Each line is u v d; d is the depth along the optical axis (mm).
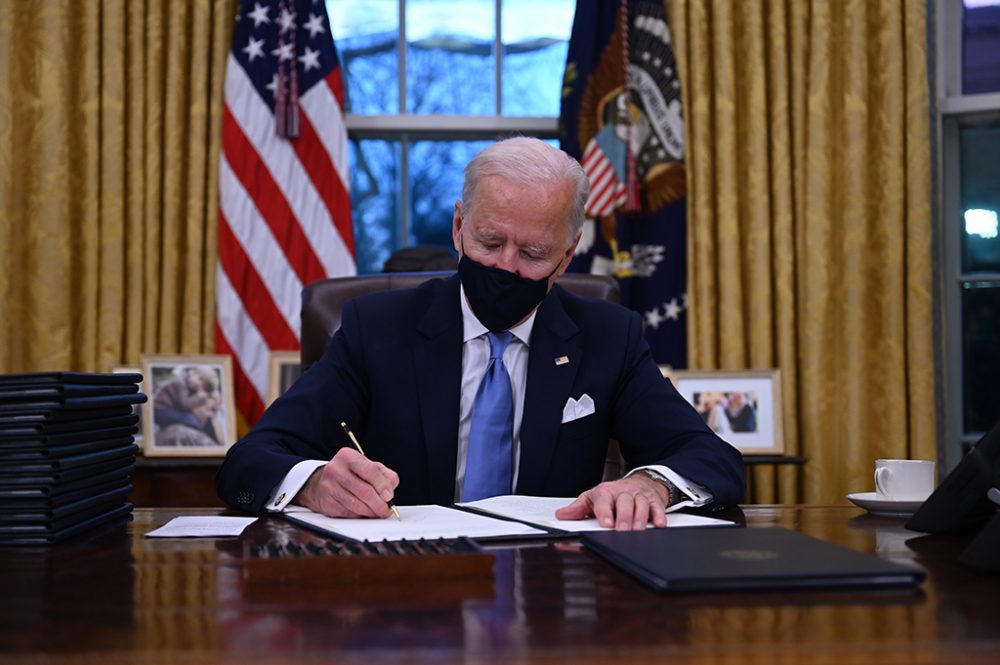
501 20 4094
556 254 1760
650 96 3719
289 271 3619
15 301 3502
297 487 1472
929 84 3713
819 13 3666
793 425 3615
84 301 3539
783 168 3658
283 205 3633
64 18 3535
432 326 1842
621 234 3689
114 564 1063
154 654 694
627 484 1425
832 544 1051
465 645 714
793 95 3686
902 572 909
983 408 3945
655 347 3688
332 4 4043
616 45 3725
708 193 3674
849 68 3662
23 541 1192
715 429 3449
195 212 3578
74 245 3562
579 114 3738
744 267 3693
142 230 3564
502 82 4086
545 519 1331
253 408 3580
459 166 4086
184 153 3607
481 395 1789
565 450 1795
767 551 1007
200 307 3582
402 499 1779
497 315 1770
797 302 3693
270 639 733
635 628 761
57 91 3516
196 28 3594
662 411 1824
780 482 3623
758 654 691
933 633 744
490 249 1749
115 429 1455
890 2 3666
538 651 698
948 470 3924
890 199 3652
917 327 3627
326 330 2049
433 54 4078
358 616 805
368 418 1854
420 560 947
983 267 3977
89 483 1351
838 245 3682
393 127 4020
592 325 1906
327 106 3701
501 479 1763
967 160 4000
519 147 1760
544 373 1818
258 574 932
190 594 896
